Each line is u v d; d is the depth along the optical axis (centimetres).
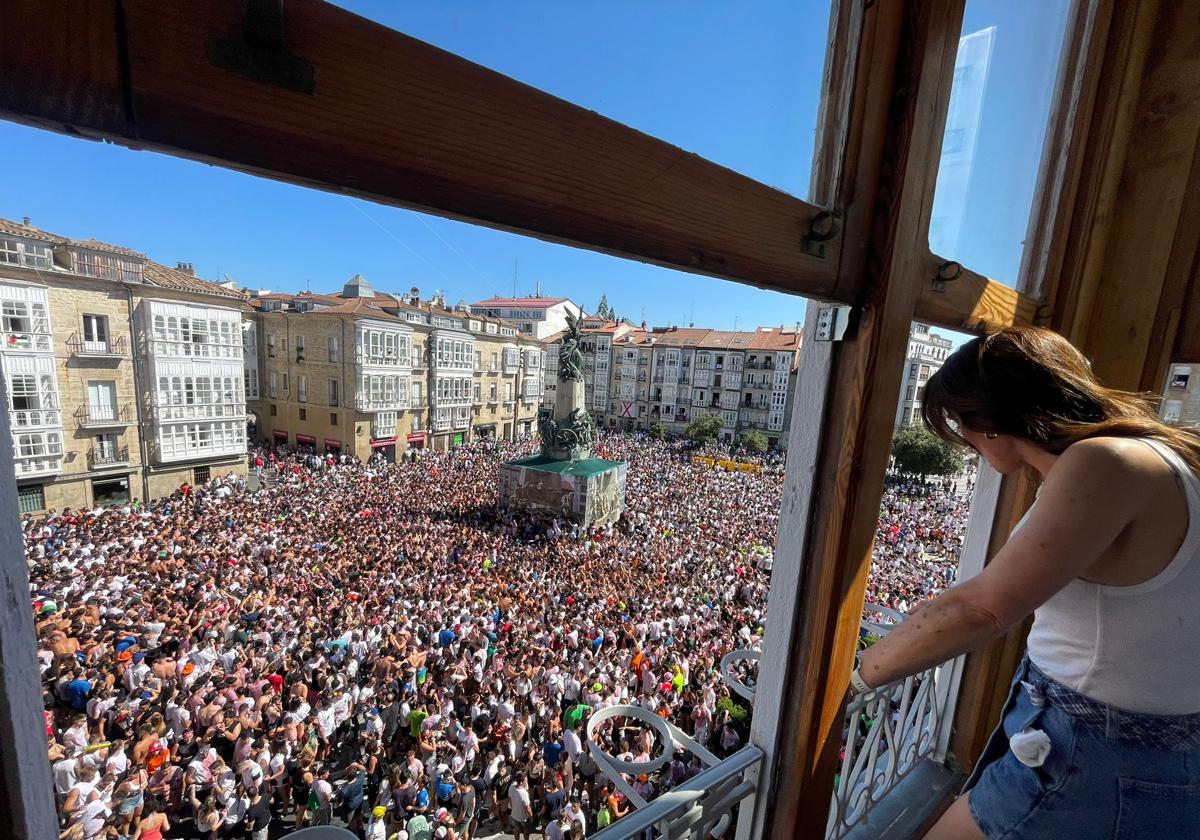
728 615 1141
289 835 94
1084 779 99
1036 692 110
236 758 568
